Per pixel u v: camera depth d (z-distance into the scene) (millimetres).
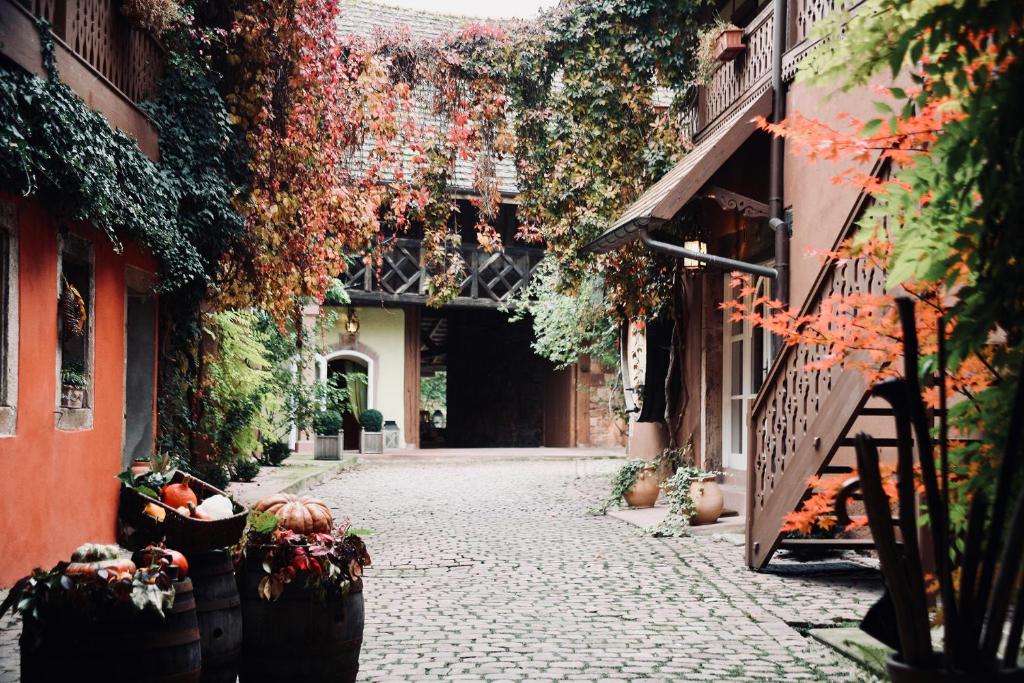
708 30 13234
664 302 13500
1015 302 3104
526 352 30969
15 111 6336
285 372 18812
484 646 5727
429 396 46656
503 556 9078
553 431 29688
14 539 6922
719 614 6613
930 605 5480
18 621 6086
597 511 12359
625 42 13719
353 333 26406
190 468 11055
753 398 8281
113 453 9242
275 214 11344
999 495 1982
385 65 13188
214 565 4168
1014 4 2941
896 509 7484
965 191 3252
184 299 10914
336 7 11516
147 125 9477
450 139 13820
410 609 6785
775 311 10070
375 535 10516
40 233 7449
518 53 13734
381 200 13094
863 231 4512
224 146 10438
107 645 3477
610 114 13742
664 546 9570
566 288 14188
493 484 16922
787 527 5758
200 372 12531
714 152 9875
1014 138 3035
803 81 3490
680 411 13383
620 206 13727
